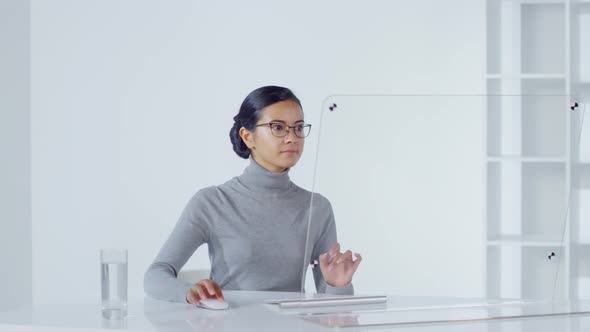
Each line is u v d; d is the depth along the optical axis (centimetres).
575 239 328
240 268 235
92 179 450
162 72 440
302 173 421
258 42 428
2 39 434
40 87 455
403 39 410
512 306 199
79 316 188
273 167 230
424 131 203
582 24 385
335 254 201
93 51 448
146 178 443
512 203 205
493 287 204
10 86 440
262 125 225
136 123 444
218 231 244
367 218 202
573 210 329
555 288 207
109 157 447
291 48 424
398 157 202
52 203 455
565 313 191
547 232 207
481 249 202
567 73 363
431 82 407
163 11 439
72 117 452
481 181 202
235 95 432
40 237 456
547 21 391
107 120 447
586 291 342
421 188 202
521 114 204
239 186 243
